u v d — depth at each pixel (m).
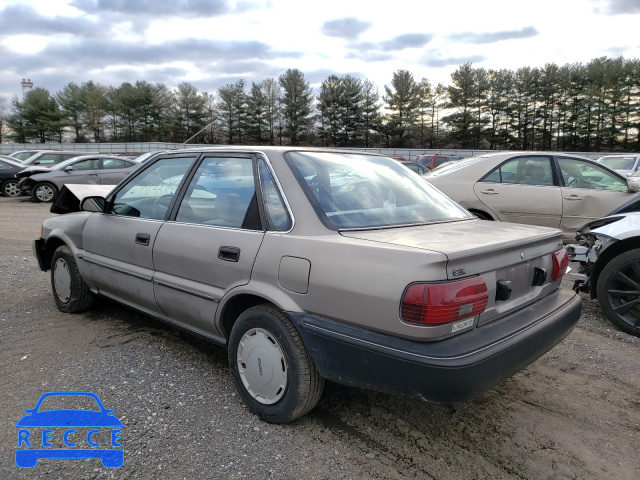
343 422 2.77
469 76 60.59
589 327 4.35
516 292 2.56
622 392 3.18
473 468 2.37
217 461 2.37
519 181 6.57
